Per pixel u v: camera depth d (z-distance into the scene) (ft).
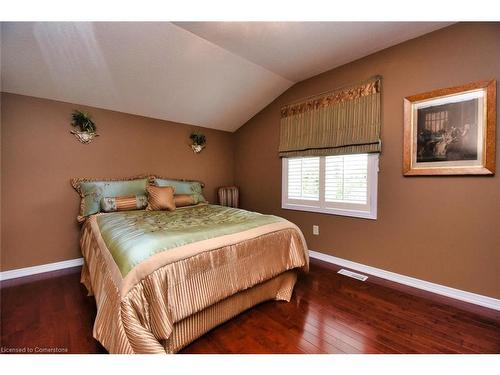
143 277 4.12
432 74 7.11
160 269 4.34
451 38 6.75
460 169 6.64
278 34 7.40
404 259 7.83
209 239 5.39
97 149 9.90
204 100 11.18
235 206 13.70
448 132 6.84
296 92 11.05
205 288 4.93
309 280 8.12
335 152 9.44
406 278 7.79
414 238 7.60
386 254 8.25
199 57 8.50
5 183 8.02
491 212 6.27
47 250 8.82
